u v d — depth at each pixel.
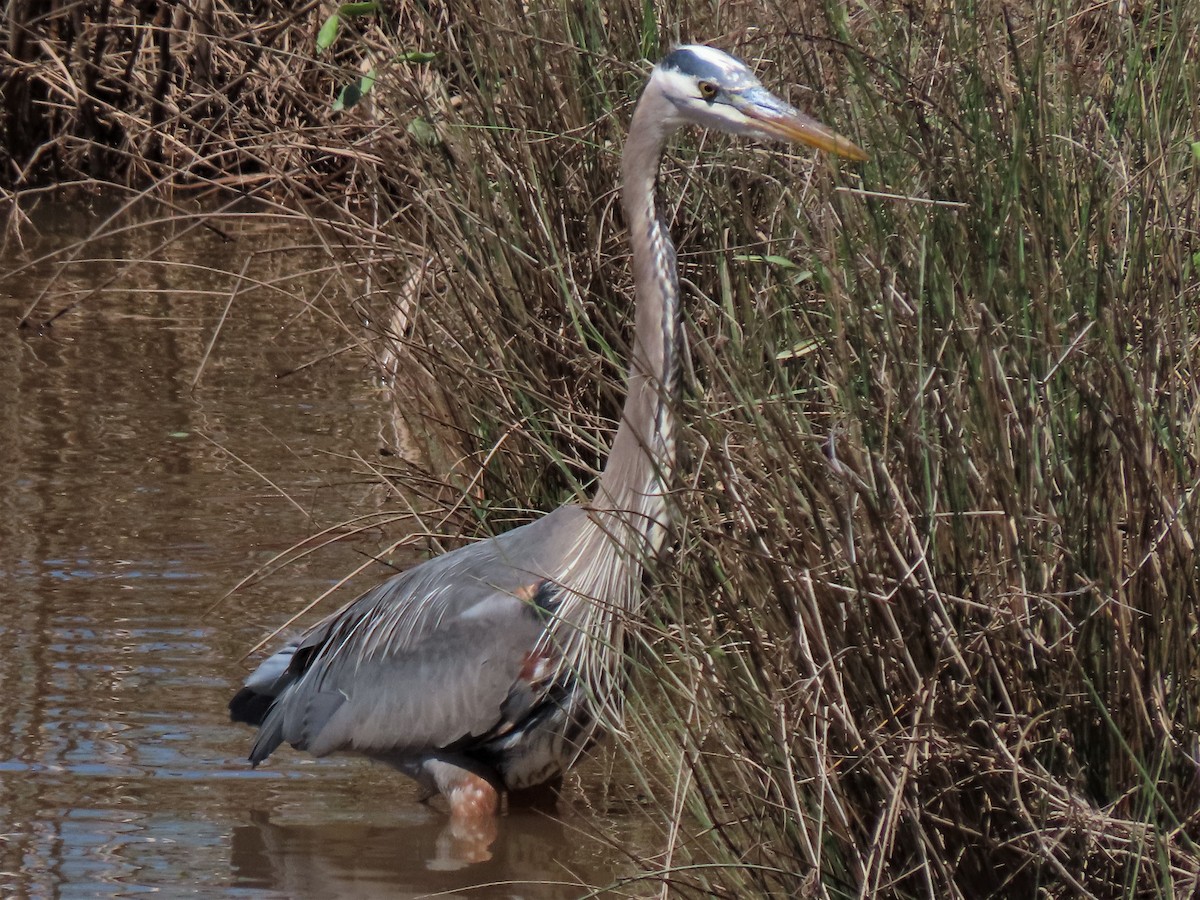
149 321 21.28
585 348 11.40
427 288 12.78
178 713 10.89
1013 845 7.52
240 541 13.91
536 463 12.34
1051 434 7.98
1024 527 7.62
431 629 10.06
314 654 10.64
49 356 19.53
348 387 18.45
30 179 30.12
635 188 9.89
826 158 9.95
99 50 29.02
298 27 21.86
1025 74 10.40
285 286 23.16
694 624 8.48
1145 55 10.33
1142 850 7.13
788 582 7.69
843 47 10.52
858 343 8.58
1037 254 8.48
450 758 9.98
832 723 7.62
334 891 8.84
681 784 8.30
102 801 9.75
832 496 7.79
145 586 12.88
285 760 10.69
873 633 7.66
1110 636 7.57
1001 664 7.66
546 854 9.40
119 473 15.52
